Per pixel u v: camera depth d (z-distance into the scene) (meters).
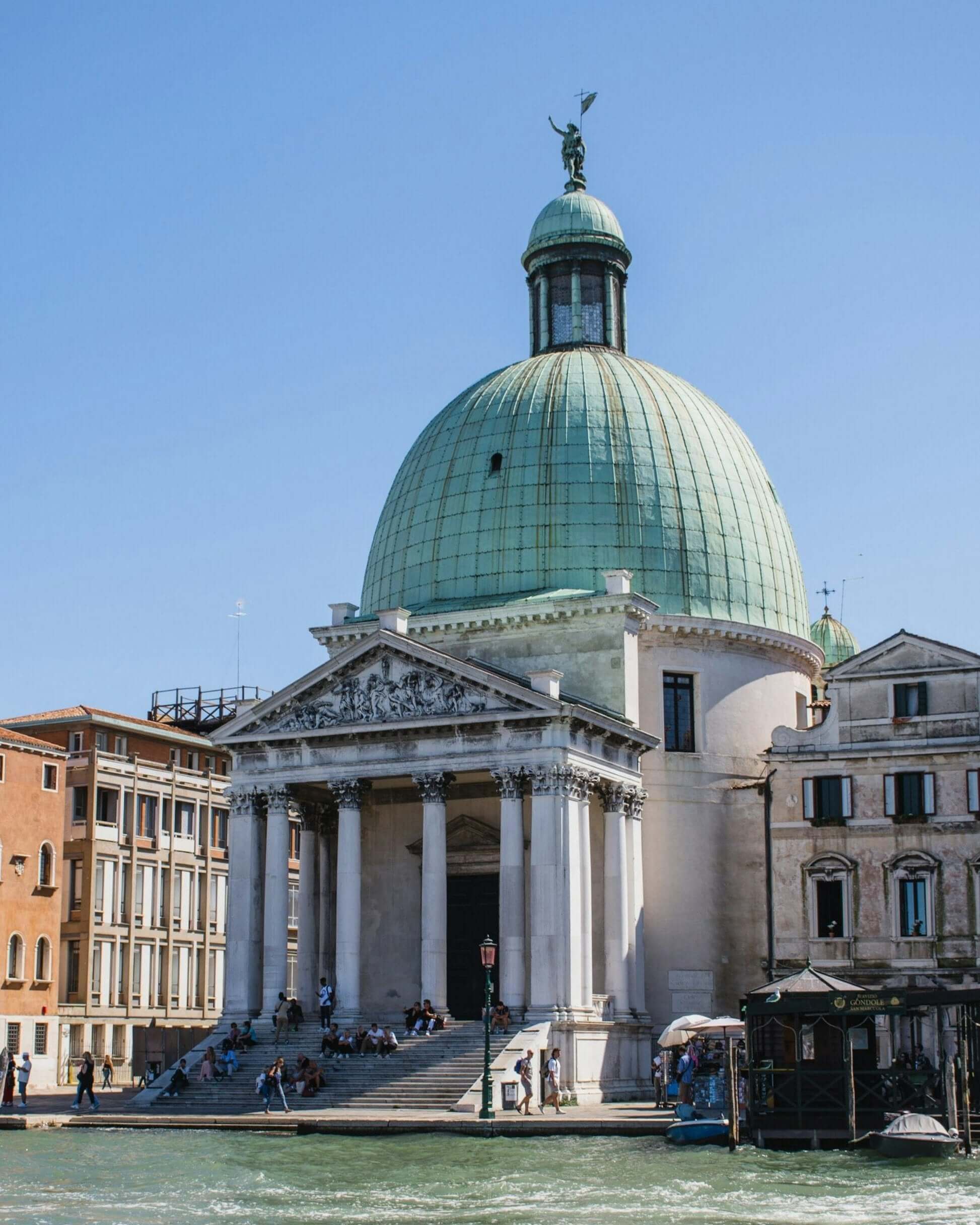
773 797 79.38
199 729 125.69
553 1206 43.66
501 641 84.44
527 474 89.00
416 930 84.00
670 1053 75.31
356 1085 69.50
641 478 88.94
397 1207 43.91
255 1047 75.81
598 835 80.44
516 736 75.00
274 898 79.00
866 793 77.88
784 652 90.75
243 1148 57.53
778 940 78.00
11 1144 59.44
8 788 91.75
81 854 101.81
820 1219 40.88
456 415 94.44
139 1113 70.44
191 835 111.06
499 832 82.62
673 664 86.50
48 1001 93.06
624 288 101.00
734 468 92.69
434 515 90.88
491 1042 70.81
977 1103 61.31
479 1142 58.38
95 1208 44.19
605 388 91.62
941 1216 41.19
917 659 78.31
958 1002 56.50
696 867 84.69
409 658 77.44
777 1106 58.66
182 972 108.94
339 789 78.38
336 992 78.25
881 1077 60.41
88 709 106.12
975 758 76.31
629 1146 56.56
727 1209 42.72
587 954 74.44
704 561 88.56
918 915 76.44
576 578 86.75
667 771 85.19
